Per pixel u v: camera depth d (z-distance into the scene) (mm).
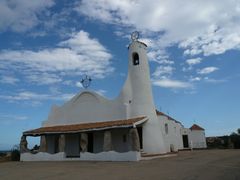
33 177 14094
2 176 15172
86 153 24359
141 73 27391
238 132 52969
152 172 14234
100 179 12430
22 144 27312
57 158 25469
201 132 50500
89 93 29109
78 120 29016
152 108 26922
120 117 26625
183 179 11617
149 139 25531
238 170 14312
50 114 30641
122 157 22438
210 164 17484
